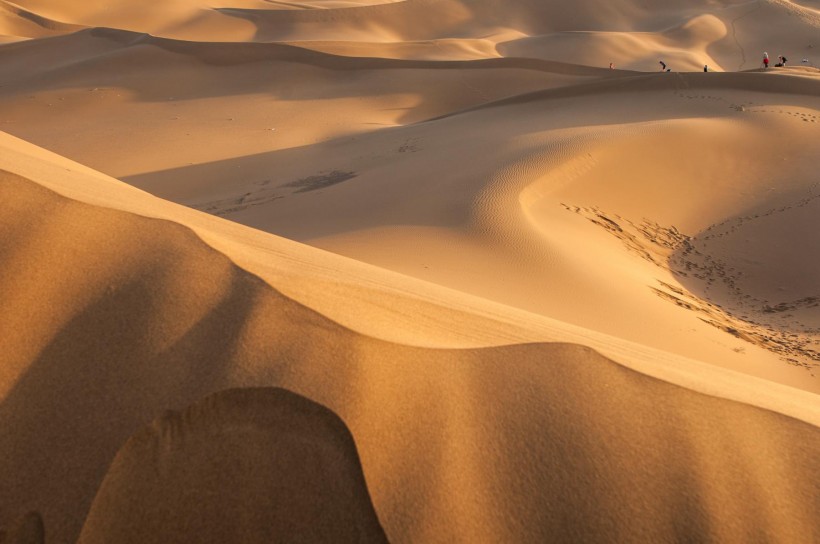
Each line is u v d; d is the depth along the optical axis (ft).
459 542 9.09
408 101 126.41
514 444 10.29
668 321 35.50
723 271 55.36
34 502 8.25
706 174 69.67
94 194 13.76
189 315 10.46
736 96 96.12
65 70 136.98
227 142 98.07
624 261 47.42
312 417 9.45
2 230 10.99
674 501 10.23
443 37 223.30
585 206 57.47
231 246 13.19
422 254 37.96
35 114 115.03
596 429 10.86
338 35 207.82
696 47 206.39
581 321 31.53
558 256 40.57
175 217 14.80
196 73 138.51
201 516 8.57
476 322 14.11
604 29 235.61
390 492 9.21
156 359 9.70
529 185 55.52
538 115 92.63
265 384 9.54
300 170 81.20
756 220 63.31
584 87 103.55
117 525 8.29
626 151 67.10
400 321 12.47
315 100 124.77
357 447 9.37
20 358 9.45
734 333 38.75
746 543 10.08
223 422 9.23
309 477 9.05
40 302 10.14
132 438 8.81
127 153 93.25
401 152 80.28
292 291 11.55
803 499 10.77
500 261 38.60
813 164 73.82
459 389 10.81
